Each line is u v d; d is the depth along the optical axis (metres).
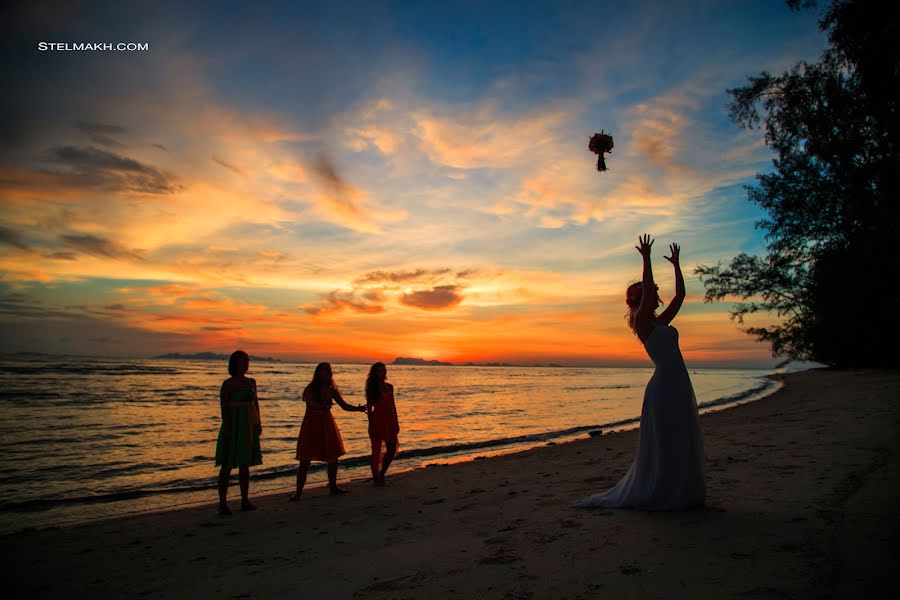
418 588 3.16
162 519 6.07
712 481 5.46
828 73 16.44
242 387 6.41
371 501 6.62
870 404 13.91
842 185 18.17
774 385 36.31
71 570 4.20
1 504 7.48
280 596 3.26
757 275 33.34
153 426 18.05
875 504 4.07
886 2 6.74
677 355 4.39
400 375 111.50
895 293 25.22
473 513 5.29
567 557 3.43
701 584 2.79
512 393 41.72
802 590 2.60
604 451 10.12
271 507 6.56
